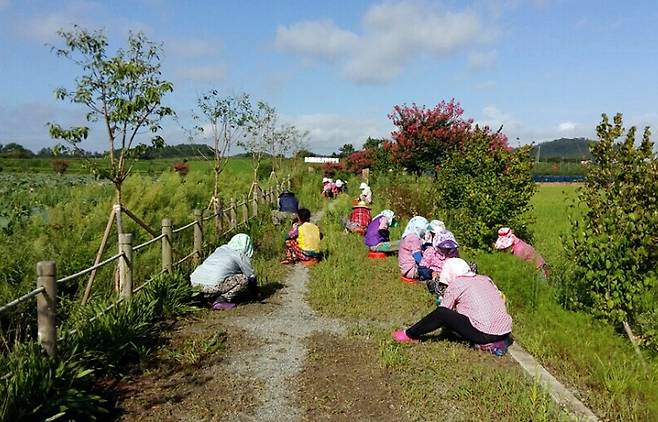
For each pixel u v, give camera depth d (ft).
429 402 15.97
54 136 24.90
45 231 29.09
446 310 20.80
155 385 16.94
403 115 73.97
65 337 16.93
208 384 17.10
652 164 20.08
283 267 35.65
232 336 21.81
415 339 21.43
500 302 20.53
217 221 40.29
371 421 14.92
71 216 31.81
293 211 55.62
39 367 14.14
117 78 25.22
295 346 20.79
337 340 21.57
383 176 104.22
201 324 23.32
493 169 36.47
